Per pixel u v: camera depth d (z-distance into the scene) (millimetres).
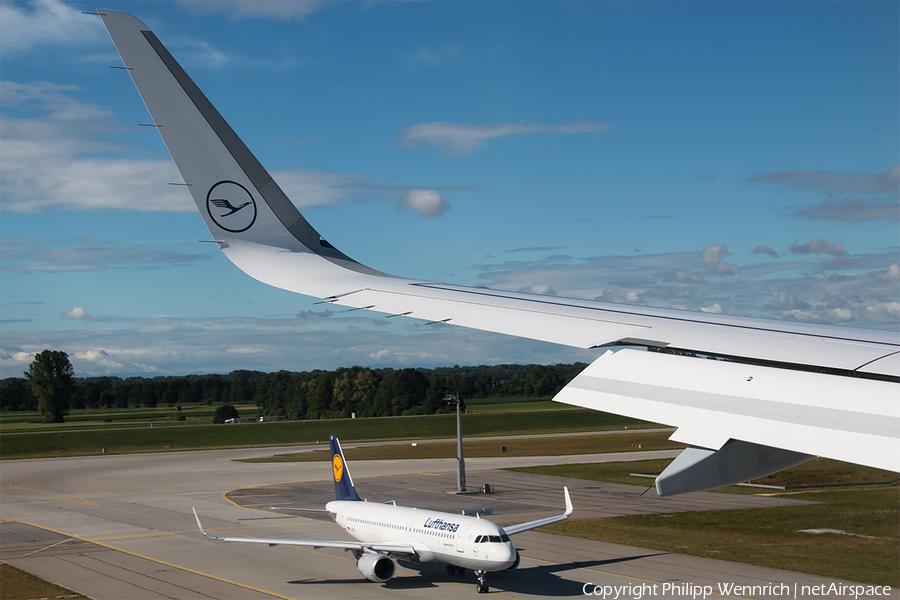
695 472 7941
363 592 35531
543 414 173875
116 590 36344
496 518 57906
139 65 11609
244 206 12664
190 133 12102
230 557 44094
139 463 109375
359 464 103312
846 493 64062
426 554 36875
